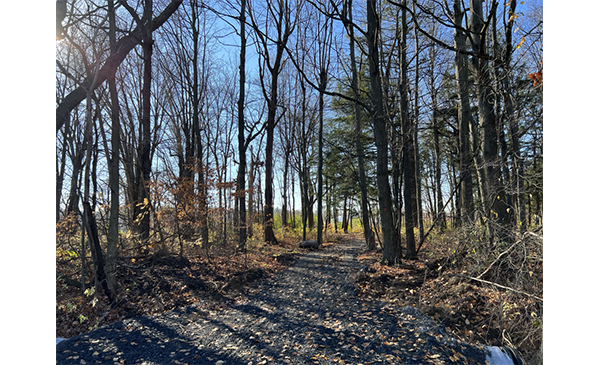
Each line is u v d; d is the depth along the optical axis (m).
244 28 14.27
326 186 29.42
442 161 16.28
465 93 10.16
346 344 4.78
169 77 16.81
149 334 5.24
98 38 10.65
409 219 10.52
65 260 6.88
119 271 7.57
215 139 23.59
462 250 7.05
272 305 6.78
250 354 4.57
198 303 6.79
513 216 7.10
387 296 6.94
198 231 11.07
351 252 14.86
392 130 12.41
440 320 5.32
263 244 16.36
